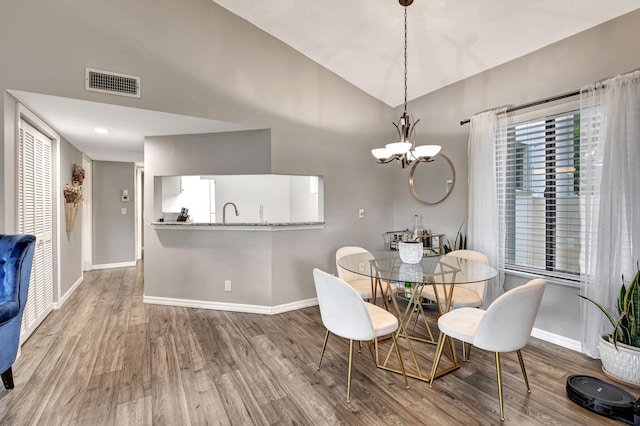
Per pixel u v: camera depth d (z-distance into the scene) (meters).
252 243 3.55
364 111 4.13
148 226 3.82
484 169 3.09
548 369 2.33
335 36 3.32
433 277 2.17
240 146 3.58
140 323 3.23
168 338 2.88
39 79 2.44
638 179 2.18
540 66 2.80
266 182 5.27
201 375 2.26
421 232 3.66
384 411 1.88
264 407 1.91
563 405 1.93
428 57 3.32
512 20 2.64
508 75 3.04
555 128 2.74
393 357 2.54
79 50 2.58
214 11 3.15
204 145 3.68
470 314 2.23
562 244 2.73
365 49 3.42
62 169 3.84
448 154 3.65
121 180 5.98
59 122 3.22
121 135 3.77
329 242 3.90
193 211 4.46
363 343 2.78
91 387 2.11
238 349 2.66
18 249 2.11
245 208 5.16
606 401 1.81
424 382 2.18
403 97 4.09
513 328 1.82
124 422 1.78
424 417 1.83
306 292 3.76
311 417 1.83
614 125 2.24
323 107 3.82
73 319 3.33
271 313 3.50
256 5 3.11
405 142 2.42
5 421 1.78
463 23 2.80
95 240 5.76
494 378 2.23
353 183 4.07
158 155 3.80
